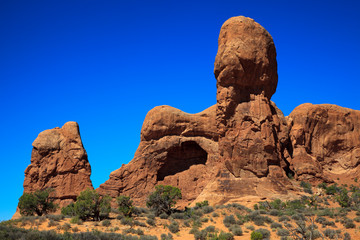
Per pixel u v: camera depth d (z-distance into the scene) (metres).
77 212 31.70
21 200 38.56
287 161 54.84
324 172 58.84
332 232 29.47
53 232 23.66
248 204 41.25
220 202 43.66
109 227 29.88
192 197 54.88
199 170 57.56
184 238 28.92
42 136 59.59
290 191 45.84
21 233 22.19
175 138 57.81
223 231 31.16
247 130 47.72
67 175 57.84
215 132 58.12
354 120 62.03
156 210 37.34
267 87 49.91
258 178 46.12
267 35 50.41
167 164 58.84
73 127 61.19
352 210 38.03
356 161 58.97
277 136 50.25
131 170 57.47
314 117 60.81
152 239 26.73
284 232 29.88
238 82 48.78
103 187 57.22
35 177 57.72
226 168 47.06
